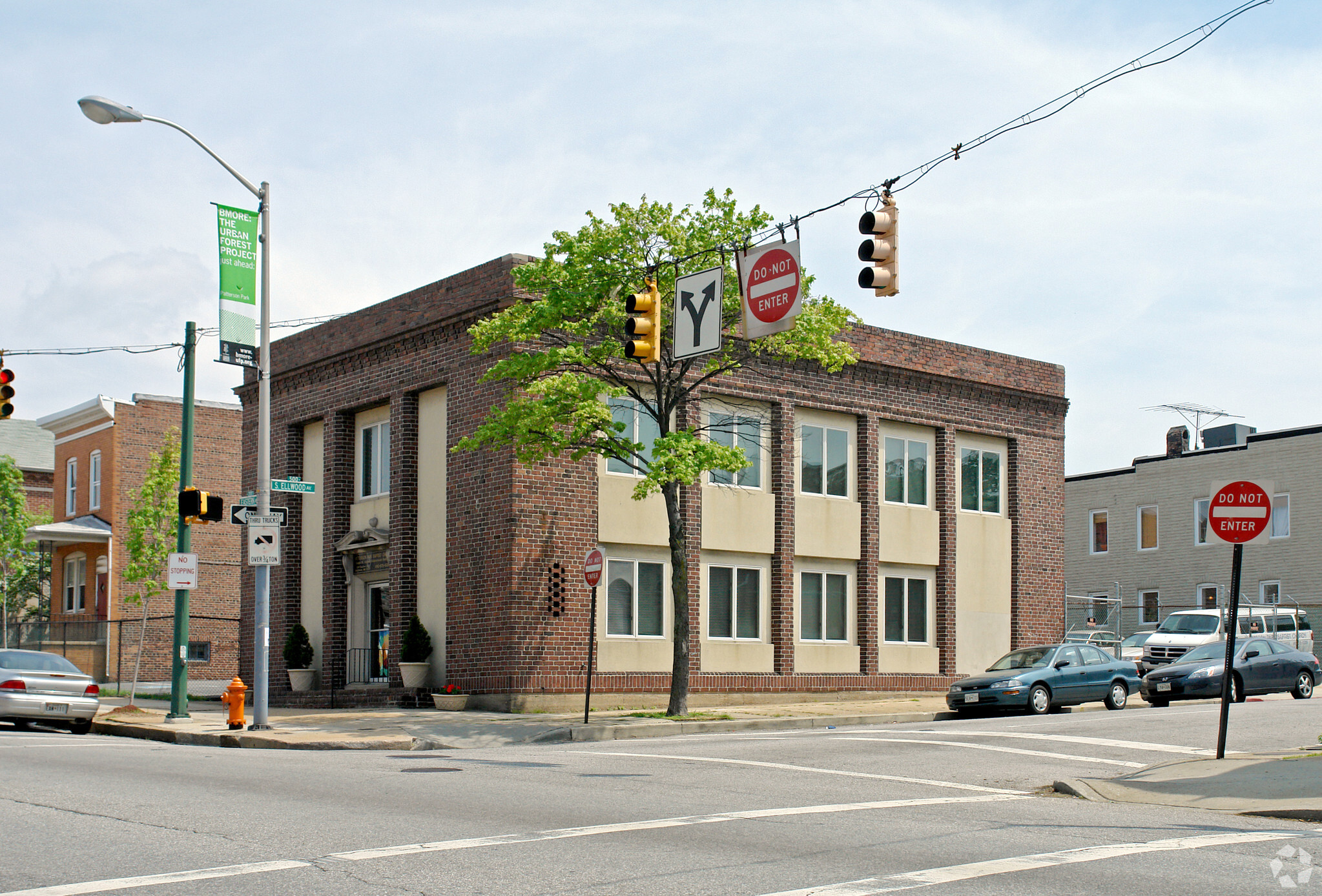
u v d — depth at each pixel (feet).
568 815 33.65
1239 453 151.74
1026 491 109.50
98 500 141.18
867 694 95.91
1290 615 124.36
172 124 62.28
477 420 82.64
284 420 101.96
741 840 29.96
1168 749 53.52
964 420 105.29
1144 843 30.32
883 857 27.94
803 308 72.90
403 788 39.50
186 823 31.37
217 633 140.56
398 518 88.58
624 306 69.51
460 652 82.53
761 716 75.51
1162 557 158.20
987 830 32.32
